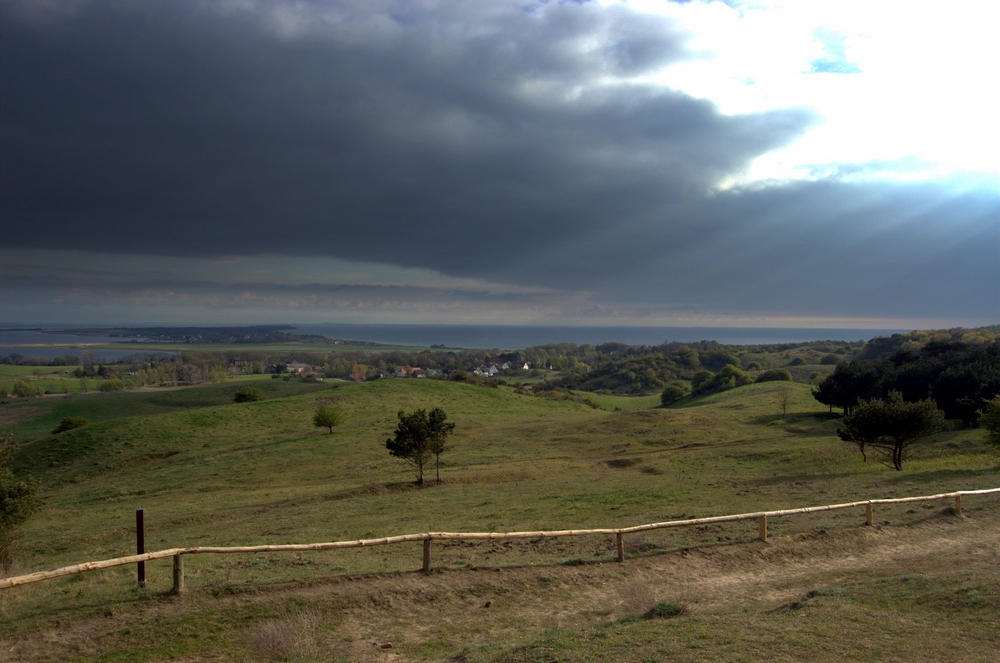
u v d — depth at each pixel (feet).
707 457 139.23
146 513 96.68
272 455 152.97
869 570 42.80
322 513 88.43
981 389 161.38
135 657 28.30
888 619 29.84
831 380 208.85
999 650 25.36
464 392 284.82
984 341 388.37
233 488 122.42
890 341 492.95
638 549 49.37
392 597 36.27
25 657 27.99
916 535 51.60
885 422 106.73
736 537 52.06
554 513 77.92
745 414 217.36
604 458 149.48
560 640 28.58
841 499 72.18
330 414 185.16
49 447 169.89
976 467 96.63
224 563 45.65
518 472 126.52
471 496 98.32
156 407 290.76
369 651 29.66
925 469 99.86
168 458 162.09
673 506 77.36
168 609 33.04
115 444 171.32
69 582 41.50
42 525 91.81
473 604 36.55
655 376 564.30
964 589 33.27
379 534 67.00
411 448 116.57
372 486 112.98
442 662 28.35
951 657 24.81
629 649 26.73
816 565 44.83
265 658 28.58
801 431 180.04
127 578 40.57
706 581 41.34
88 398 308.81
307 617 32.45
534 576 40.96
